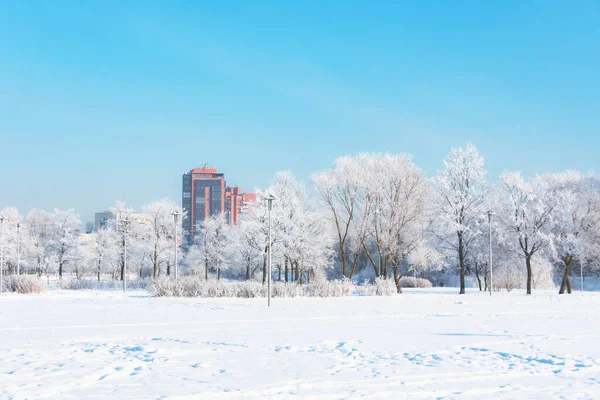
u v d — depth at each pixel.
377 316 22.45
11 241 71.31
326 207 50.16
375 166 48.69
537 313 24.70
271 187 52.91
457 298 36.72
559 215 48.19
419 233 47.69
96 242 72.06
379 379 9.99
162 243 64.56
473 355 12.66
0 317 21.45
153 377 10.03
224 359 11.95
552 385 9.70
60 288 49.72
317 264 53.50
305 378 10.00
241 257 65.44
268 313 23.50
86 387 9.20
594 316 23.19
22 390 8.95
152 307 26.81
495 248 51.22
